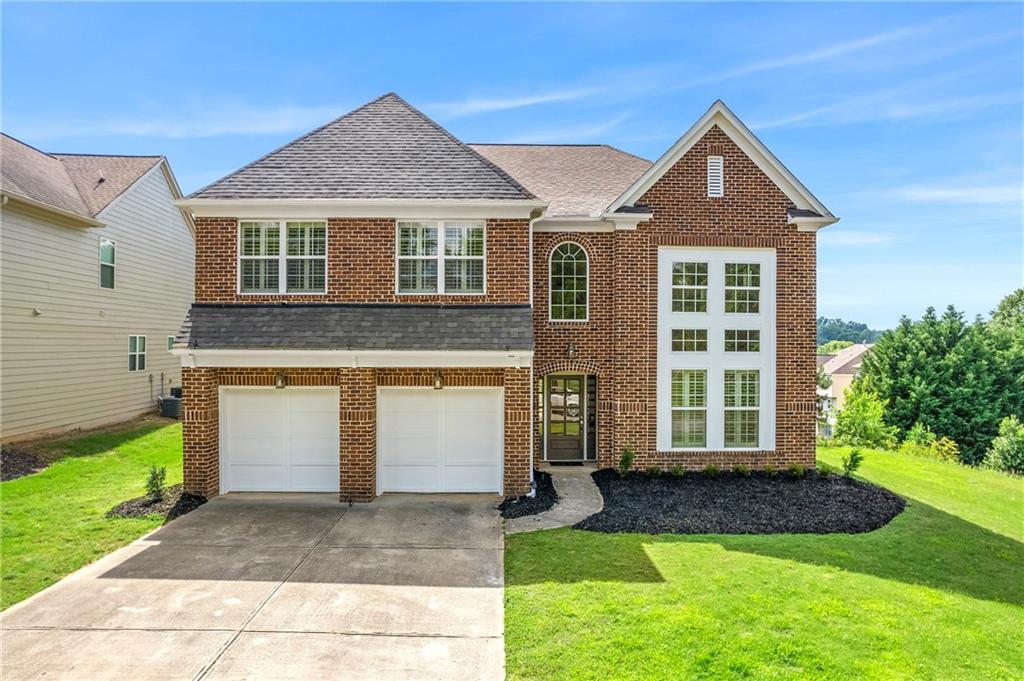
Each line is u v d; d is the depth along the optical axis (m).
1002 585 7.48
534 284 13.63
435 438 11.59
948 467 16.17
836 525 9.76
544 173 15.47
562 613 6.35
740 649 5.61
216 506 10.52
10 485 11.66
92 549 8.37
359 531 9.25
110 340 19.08
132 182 20.17
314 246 11.66
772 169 13.23
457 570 7.66
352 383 10.88
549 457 14.27
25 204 15.19
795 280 13.32
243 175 11.64
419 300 11.65
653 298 13.25
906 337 33.97
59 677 5.21
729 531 9.38
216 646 5.76
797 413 13.32
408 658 5.54
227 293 11.51
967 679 5.22
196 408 10.95
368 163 11.99
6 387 14.86
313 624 6.20
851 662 5.44
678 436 13.44
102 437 16.48
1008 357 32.41
